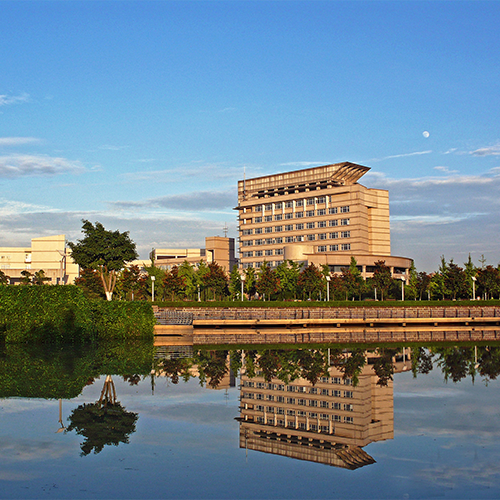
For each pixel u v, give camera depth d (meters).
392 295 114.62
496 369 34.84
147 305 56.38
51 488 12.74
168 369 33.50
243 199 159.62
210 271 113.50
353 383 29.33
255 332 62.31
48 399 23.22
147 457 15.39
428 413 21.95
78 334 49.47
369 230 138.62
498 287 99.12
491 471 14.51
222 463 15.01
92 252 70.06
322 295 105.88
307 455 15.92
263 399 24.66
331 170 140.12
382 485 13.38
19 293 49.41
